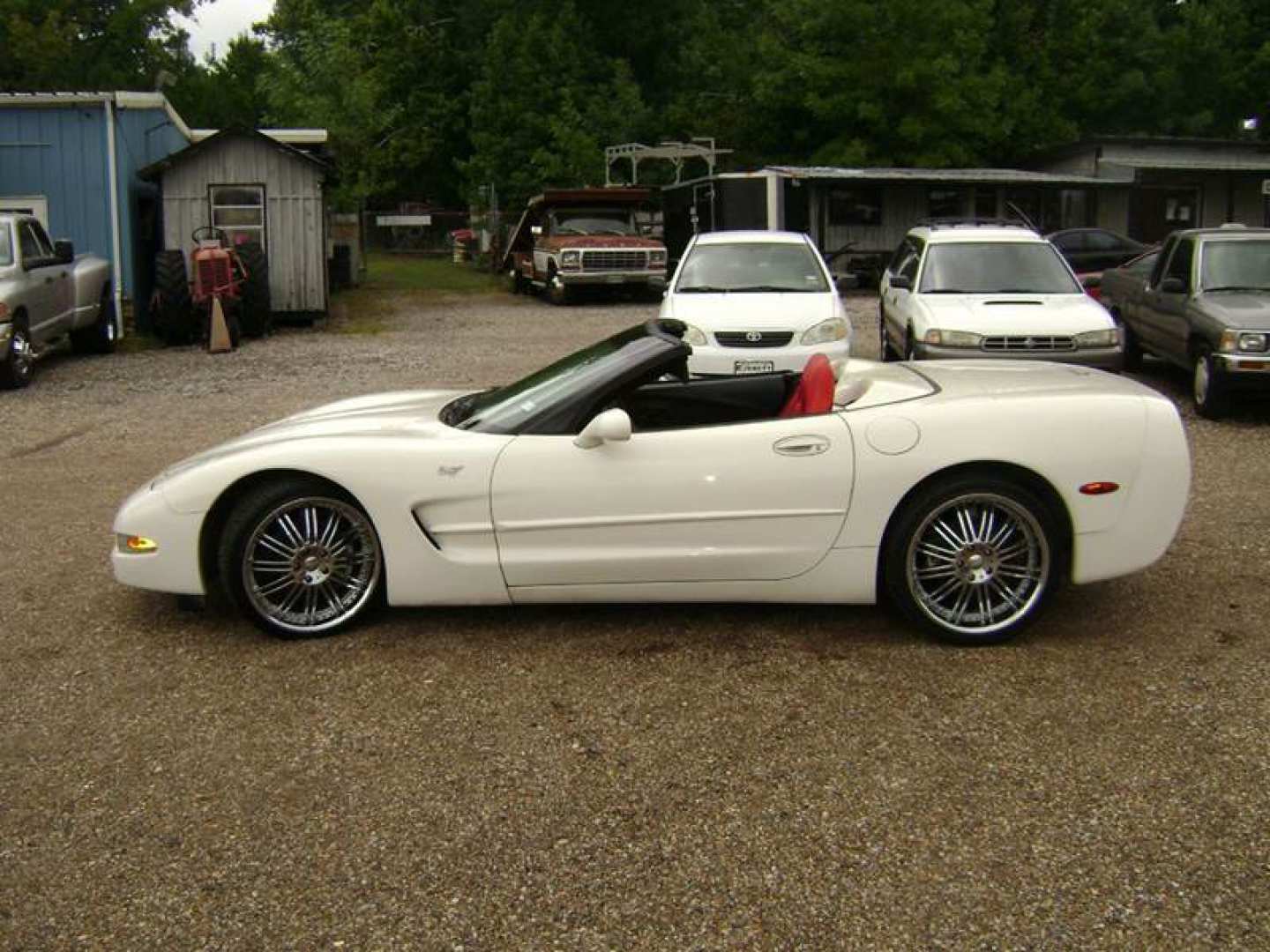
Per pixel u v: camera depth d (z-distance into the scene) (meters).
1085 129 41.75
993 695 4.39
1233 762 3.82
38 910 3.12
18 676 4.74
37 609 5.58
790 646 4.94
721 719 4.22
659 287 30.48
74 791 3.77
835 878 3.19
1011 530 4.88
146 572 5.07
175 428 10.94
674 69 52.25
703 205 31.00
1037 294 11.30
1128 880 3.15
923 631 4.95
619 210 27.39
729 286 11.55
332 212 33.50
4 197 18.97
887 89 35.31
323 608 5.13
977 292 11.37
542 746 4.04
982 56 39.34
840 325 10.70
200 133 23.48
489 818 3.55
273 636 5.08
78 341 16.81
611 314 23.77
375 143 48.72
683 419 5.68
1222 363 10.30
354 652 4.94
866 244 31.31
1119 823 3.44
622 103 44.59
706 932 2.96
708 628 5.16
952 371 5.59
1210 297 11.02
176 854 3.38
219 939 2.97
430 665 4.79
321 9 52.34
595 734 4.12
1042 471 4.80
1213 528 6.79
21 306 13.65
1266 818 3.46
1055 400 4.90
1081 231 26.39
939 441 4.81
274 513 4.97
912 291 11.70
